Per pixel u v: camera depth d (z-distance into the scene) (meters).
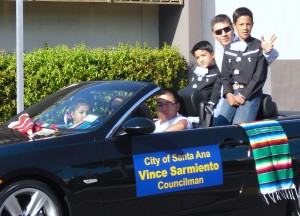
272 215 7.70
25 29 14.11
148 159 7.05
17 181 6.59
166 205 7.14
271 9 15.80
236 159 7.46
